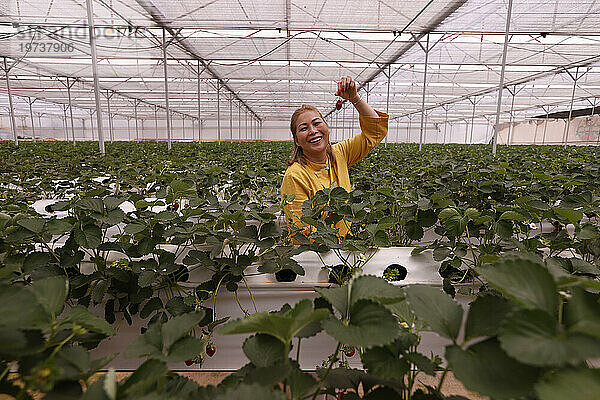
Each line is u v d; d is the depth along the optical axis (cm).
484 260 154
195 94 3759
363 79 2919
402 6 1325
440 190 321
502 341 69
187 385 106
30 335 88
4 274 125
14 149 1218
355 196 271
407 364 99
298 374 97
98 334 128
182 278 229
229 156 919
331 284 237
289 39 1720
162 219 201
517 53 1980
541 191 333
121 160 755
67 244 192
